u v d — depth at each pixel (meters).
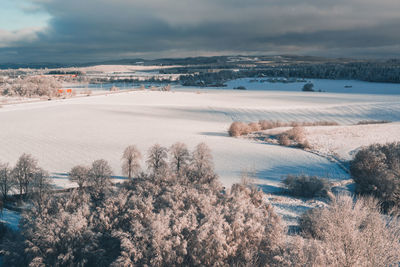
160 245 18.05
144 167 57.88
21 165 39.66
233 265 17.36
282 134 86.81
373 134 85.06
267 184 48.91
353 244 14.80
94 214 22.75
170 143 77.38
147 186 30.61
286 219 30.72
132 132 89.25
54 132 84.50
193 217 20.95
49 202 25.91
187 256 18.75
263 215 25.14
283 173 55.78
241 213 22.72
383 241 15.17
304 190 43.25
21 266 19.84
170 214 21.77
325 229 18.56
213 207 23.94
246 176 42.34
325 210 20.50
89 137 80.75
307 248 16.25
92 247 19.14
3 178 39.25
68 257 18.64
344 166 60.22
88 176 37.16
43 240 19.66
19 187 40.50
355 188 45.41
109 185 36.59
